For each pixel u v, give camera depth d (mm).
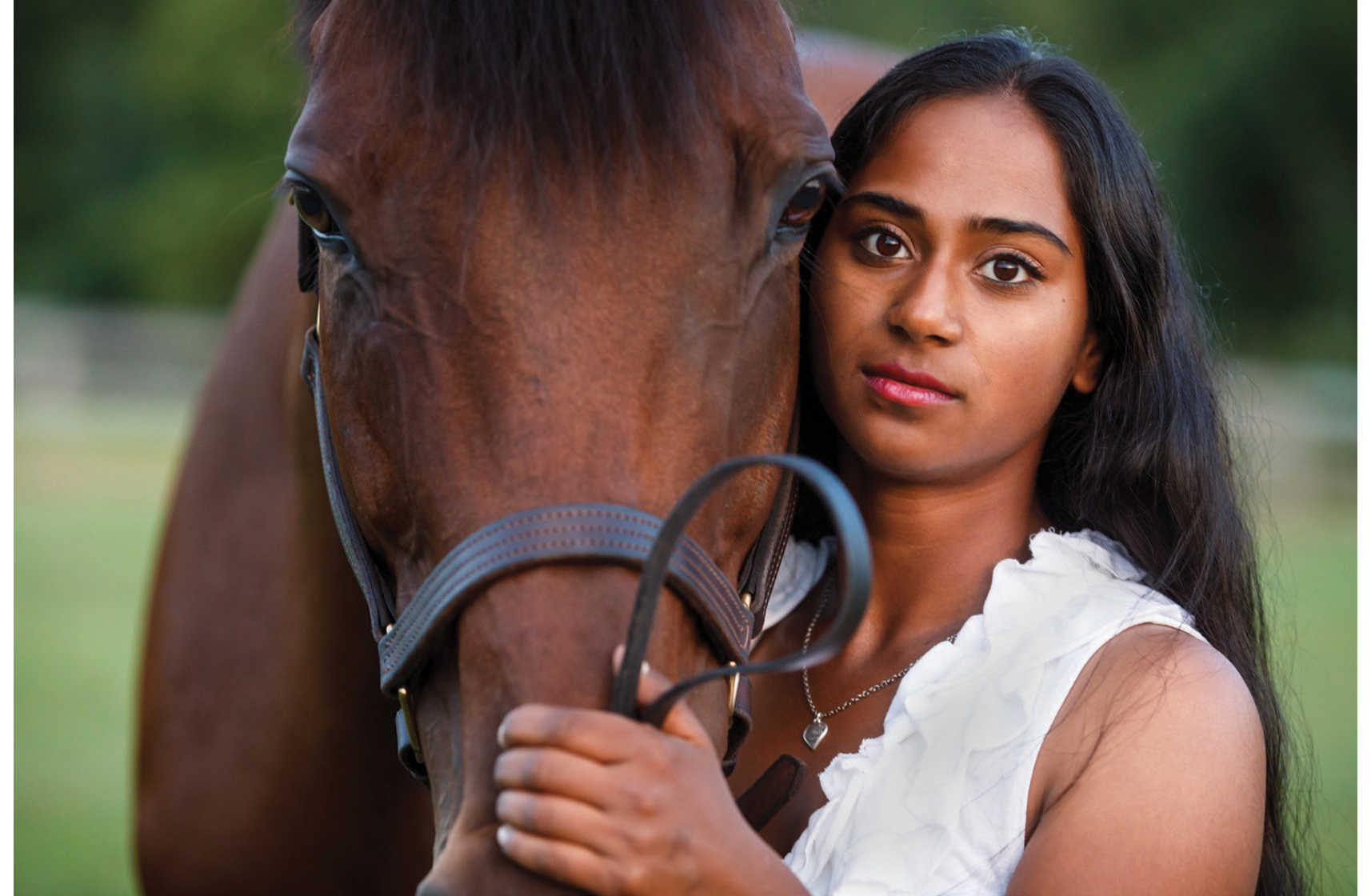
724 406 1387
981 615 1623
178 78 18312
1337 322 17594
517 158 1308
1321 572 8227
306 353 1801
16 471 12227
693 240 1354
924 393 1610
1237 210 17719
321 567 2381
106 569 8984
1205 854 1441
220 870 2783
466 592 1275
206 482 2920
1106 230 1642
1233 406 2152
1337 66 16891
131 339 16328
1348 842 4371
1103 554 1697
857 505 1807
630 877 1133
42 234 18719
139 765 3000
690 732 1233
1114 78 17766
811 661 1097
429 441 1330
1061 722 1520
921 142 1627
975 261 1614
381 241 1368
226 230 18328
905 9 15133
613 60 1316
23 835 4891
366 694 2443
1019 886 1443
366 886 2627
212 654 2771
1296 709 5801
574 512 1266
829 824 1532
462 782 1261
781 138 1419
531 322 1302
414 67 1363
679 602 1337
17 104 18719
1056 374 1649
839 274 1654
